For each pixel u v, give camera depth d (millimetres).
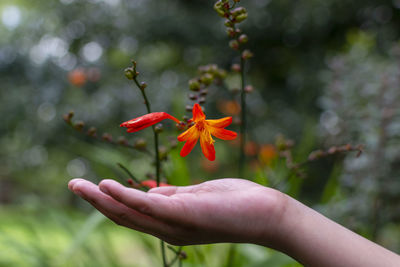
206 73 1513
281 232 912
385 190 2490
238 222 895
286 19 6836
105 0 6574
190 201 875
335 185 2355
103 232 2230
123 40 6801
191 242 964
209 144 1207
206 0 7094
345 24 7020
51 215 2402
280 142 1662
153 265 2275
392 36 6727
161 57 7512
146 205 825
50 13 6348
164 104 5809
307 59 6891
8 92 5887
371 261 868
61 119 5625
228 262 1696
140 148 1474
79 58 6359
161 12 6668
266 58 7441
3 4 6367
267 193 950
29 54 6230
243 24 6699
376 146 2502
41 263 2102
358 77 3025
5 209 5898
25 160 7141
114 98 5754
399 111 2602
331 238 902
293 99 7016
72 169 8000
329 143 2852
